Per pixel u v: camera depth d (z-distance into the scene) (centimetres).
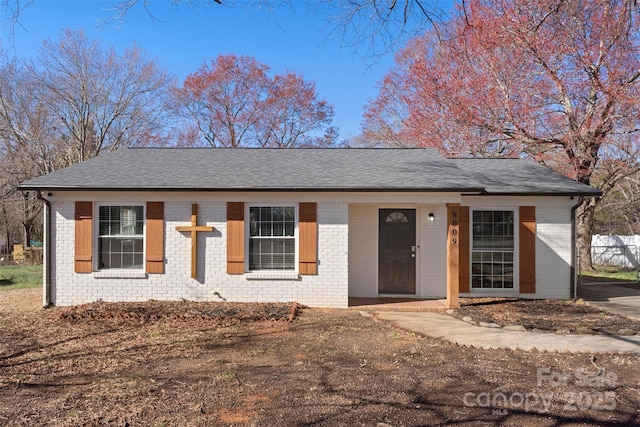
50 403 458
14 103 2700
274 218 1040
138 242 1041
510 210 1155
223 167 1136
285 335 744
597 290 1355
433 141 2047
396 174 1066
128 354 632
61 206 1023
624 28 891
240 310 933
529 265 1138
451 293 994
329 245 1016
